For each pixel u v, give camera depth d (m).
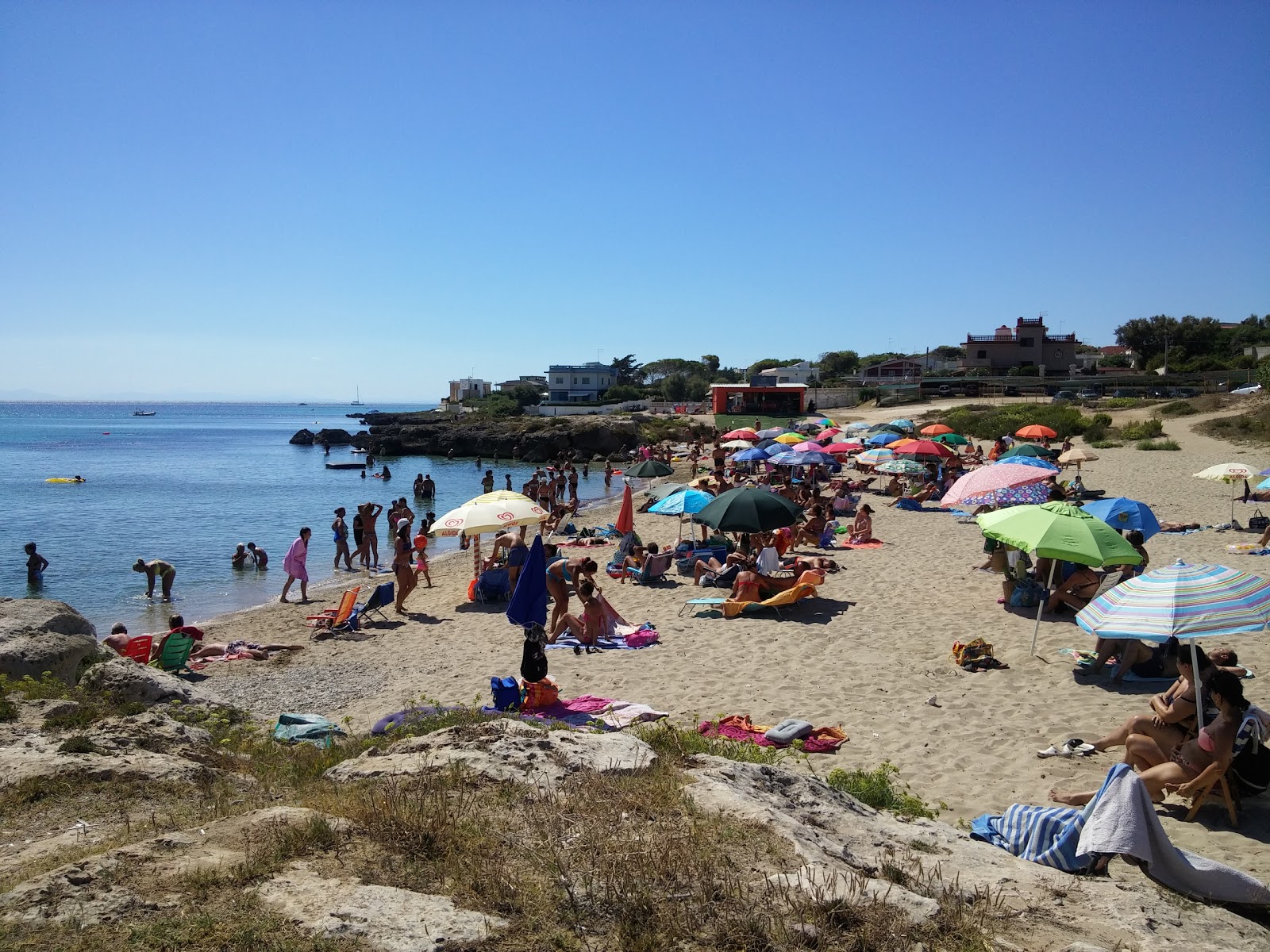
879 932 3.79
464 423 75.88
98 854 4.56
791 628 12.32
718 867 4.39
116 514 33.06
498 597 16.02
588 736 6.44
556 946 3.70
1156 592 7.09
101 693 8.88
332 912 3.82
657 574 16.42
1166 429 43.25
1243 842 5.62
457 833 4.75
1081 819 5.11
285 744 8.16
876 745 7.87
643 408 97.56
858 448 31.28
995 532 10.75
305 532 17.77
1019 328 89.88
